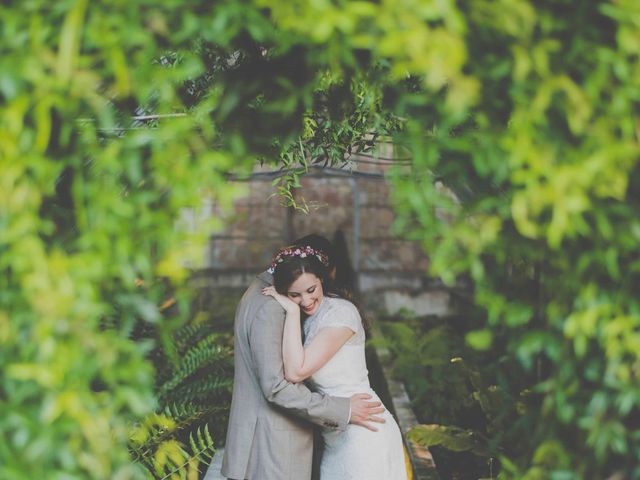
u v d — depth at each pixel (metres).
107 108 1.60
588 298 1.61
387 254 9.11
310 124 3.00
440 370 5.95
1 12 1.44
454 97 1.43
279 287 3.03
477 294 1.67
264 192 9.02
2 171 1.42
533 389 1.85
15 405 1.49
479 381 4.64
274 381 2.93
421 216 1.55
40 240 1.48
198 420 4.72
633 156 1.54
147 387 1.60
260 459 2.99
